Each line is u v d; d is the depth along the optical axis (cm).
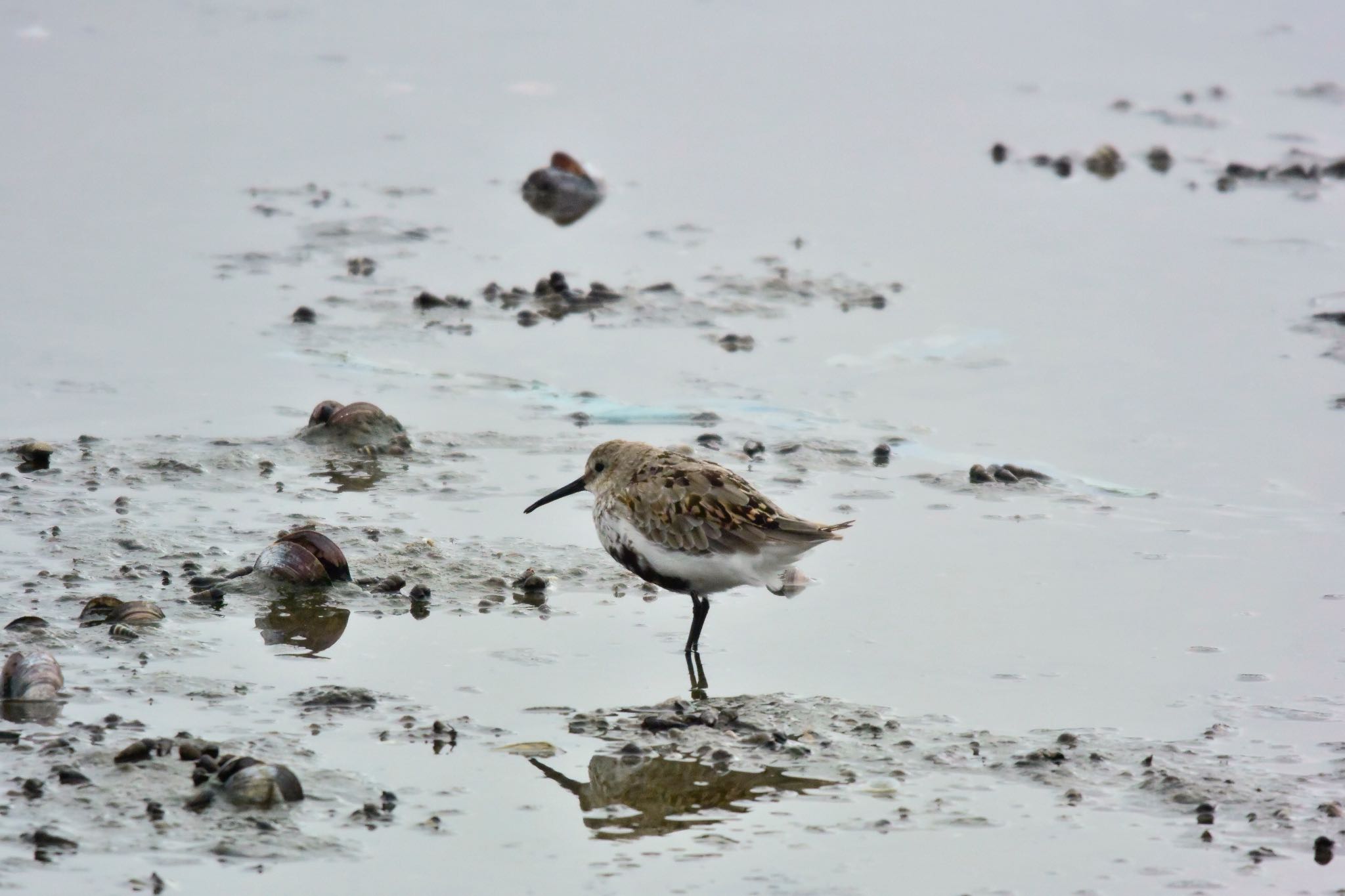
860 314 1856
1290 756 942
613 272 1970
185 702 973
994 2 3212
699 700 1016
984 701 1018
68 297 1803
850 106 2666
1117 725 984
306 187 2233
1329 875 812
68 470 1366
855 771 920
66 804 836
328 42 2898
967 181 2350
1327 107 2697
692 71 2805
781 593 1200
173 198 2166
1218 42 3012
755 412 1586
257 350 1686
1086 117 2630
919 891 796
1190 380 1669
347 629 1105
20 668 977
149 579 1162
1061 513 1360
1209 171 2402
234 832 823
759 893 791
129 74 2678
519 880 796
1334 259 2038
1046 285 1953
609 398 1609
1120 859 827
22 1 3008
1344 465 1456
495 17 3064
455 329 1772
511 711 989
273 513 1310
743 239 2102
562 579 1215
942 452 1501
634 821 859
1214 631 1129
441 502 1359
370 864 805
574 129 2519
